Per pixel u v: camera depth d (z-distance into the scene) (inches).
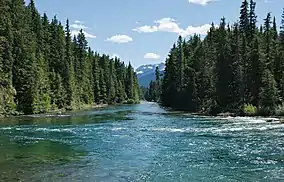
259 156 1112.2
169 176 873.5
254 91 2940.5
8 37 2906.0
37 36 3708.2
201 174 894.4
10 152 1170.0
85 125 2068.2
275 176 869.8
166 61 5487.2
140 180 833.5
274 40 3459.6
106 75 6294.3
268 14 4247.0
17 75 2982.3
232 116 2748.5
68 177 845.2
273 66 3002.0
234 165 991.0
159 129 1854.1
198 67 4062.5
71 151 1201.4
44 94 3331.7
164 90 5378.9
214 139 1476.4
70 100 4010.8
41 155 1120.2
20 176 847.7
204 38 4751.5
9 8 3041.3
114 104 6294.3
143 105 5767.7
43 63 3550.7
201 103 3651.6
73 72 4325.8
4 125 2050.9
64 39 4252.0
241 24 3875.5
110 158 1084.5
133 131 1766.7
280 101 2696.9
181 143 1378.0
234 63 3203.7
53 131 1758.1
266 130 1753.2
